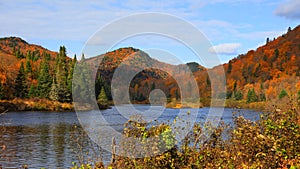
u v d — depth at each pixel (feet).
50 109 168.55
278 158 21.67
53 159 55.57
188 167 23.12
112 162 23.16
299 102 26.07
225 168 22.68
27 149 63.93
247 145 22.84
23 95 182.91
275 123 24.03
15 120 118.83
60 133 86.17
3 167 50.67
